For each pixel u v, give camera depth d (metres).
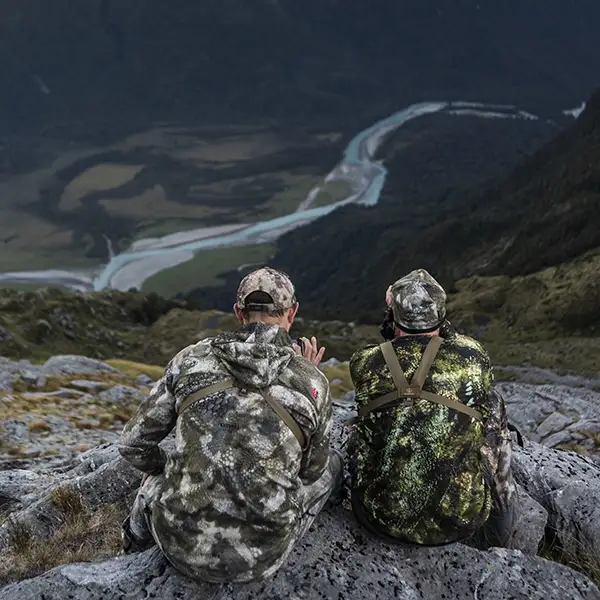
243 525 3.99
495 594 4.65
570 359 74.38
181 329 79.31
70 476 9.12
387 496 4.62
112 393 21.41
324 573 4.46
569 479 6.49
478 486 4.66
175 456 4.13
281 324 4.55
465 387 4.65
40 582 4.36
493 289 113.06
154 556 4.59
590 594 4.87
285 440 4.10
